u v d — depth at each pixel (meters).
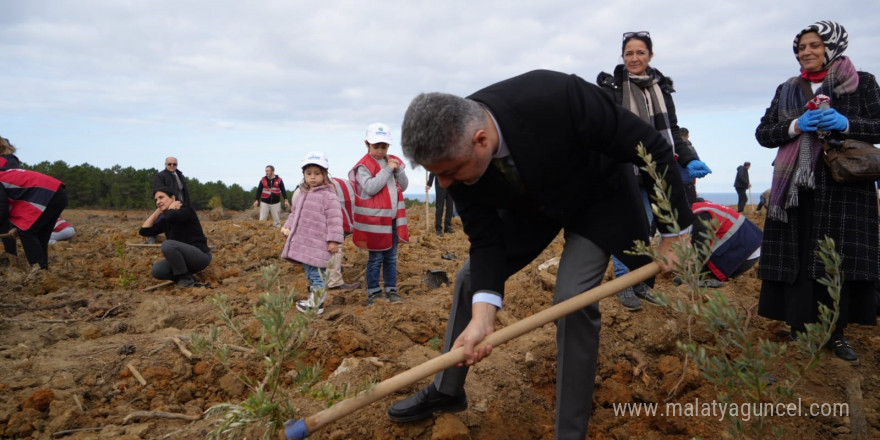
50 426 3.03
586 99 2.27
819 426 3.20
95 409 3.26
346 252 7.91
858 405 3.24
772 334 4.20
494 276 2.53
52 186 6.30
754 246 4.21
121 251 7.43
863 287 3.63
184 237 6.21
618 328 4.19
